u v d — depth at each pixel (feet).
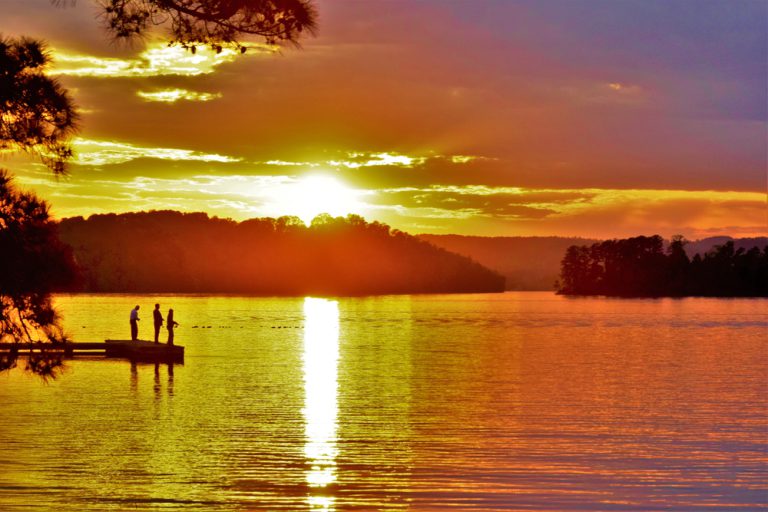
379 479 59.16
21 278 47.78
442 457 66.28
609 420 84.17
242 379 119.55
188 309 499.10
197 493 55.21
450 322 359.87
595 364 152.15
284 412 87.76
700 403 97.35
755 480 59.41
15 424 78.74
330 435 75.00
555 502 53.67
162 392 102.89
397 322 355.77
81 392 101.96
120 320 342.64
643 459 65.82
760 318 398.42
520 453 67.92
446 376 127.44
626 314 456.04
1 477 58.70
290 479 59.06
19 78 46.80
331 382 117.19
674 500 54.34
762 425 81.56
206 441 71.72
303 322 346.13
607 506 52.85
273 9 46.73
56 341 49.32
